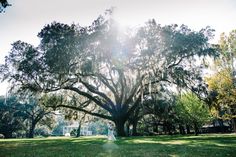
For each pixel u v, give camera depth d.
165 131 55.56
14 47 32.38
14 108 69.38
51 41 29.39
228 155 9.16
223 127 53.53
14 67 32.44
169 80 31.52
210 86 25.88
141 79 31.23
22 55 32.25
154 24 29.38
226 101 26.25
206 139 20.25
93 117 43.69
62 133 123.88
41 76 30.31
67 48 28.11
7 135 72.06
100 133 117.44
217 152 10.14
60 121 122.50
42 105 37.19
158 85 34.09
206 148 11.96
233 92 24.92
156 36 29.20
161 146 13.59
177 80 30.23
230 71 24.94
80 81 32.34
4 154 10.56
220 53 25.45
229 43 24.88
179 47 28.52
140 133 56.12
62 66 28.47
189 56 29.58
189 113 29.89
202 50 27.56
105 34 28.70
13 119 72.31
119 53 29.00
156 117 50.44
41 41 29.88
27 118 70.38
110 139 22.67
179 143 16.06
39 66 29.52
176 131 55.00
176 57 30.20
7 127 71.69
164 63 30.83
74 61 29.69
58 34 29.08
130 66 30.09
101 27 29.08
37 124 76.31
